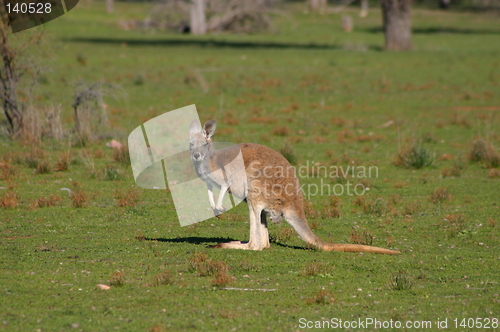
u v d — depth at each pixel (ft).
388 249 67.62
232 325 47.39
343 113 191.62
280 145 133.90
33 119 139.23
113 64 277.23
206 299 53.21
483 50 358.23
